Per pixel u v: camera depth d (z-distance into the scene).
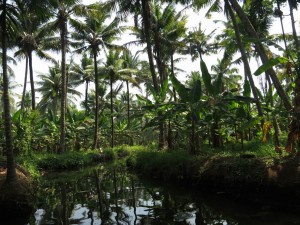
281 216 7.61
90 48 27.27
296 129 8.80
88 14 20.72
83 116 29.88
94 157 24.00
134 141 36.34
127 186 13.07
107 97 41.12
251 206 8.71
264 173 8.91
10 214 8.62
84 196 11.38
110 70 28.86
